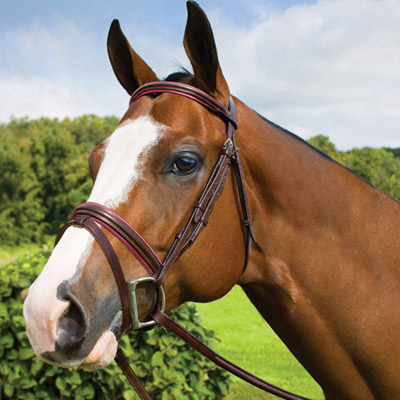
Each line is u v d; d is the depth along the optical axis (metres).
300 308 1.56
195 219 1.37
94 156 1.42
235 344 6.51
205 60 1.46
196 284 1.44
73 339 1.18
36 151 37.78
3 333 3.39
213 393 4.00
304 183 1.60
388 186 26.09
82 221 1.28
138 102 1.48
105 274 1.26
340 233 1.60
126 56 1.68
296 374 5.34
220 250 1.46
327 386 1.62
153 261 1.33
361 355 1.55
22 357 3.30
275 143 1.61
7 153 36.38
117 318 1.29
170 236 1.36
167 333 3.58
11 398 3.50
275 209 1.57
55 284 1.19
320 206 1.59
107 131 47.59
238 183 1.48
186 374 3.73
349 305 1.55
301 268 1.56
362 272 1.57
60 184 37.66
